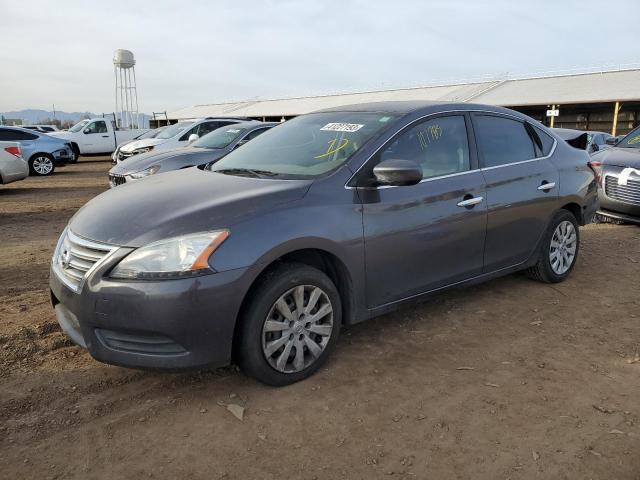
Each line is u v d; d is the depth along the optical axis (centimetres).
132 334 289
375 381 330
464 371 343
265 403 307
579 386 325
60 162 1753
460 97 3859
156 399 311
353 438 275
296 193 328
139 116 4353
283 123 473
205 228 293
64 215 951
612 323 420
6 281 528
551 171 480
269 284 306
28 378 332
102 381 330
